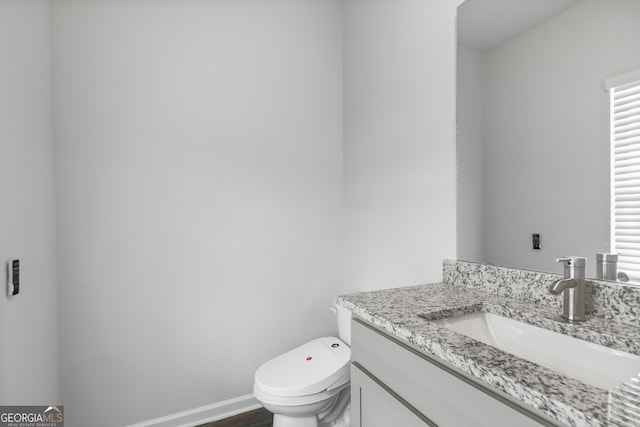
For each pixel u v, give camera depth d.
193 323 1.87
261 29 2.05
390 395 0.90
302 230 2.17
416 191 1.56
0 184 1.00
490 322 1.02
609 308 0.84
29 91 1.28
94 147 1.66
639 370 0.67
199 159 1.88
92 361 1.66
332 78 2.27
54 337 1.52
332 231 2.27
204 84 1.90
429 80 1.48
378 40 1.86
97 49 1.66
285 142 2.12
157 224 1.79
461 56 1.31
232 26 1.97
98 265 1.67
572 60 0.95
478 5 1.24
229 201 1.96
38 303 1.33
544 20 1.02
